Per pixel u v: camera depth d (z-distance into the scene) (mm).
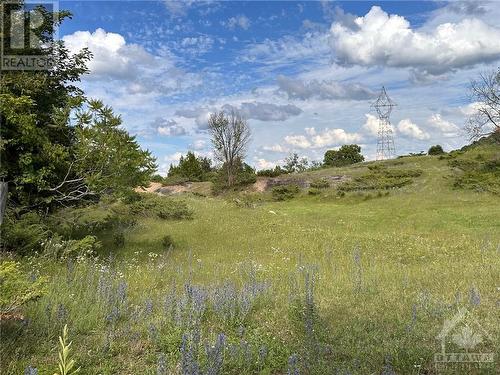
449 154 46719
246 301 6957
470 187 32625
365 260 13938
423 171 40219
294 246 16922
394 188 35969
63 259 10734
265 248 16750
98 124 12336
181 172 57531
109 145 12273
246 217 23531
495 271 10203
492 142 42281
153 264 12680
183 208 23781
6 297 5293
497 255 13797
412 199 31469
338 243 17250
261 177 47281
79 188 13773
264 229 20375
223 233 19422
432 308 6941
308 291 7480
